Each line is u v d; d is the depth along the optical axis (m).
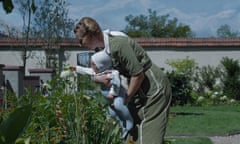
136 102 4.02
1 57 26.84
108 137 4.12
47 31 26.75
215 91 26.83
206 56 27.97
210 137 11.24
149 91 3.97
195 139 10.35
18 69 12.98
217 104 24.42
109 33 3.93
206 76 27.50
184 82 18.59
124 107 3.89
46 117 4.20
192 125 13.17
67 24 26.98
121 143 4.05
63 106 4.30
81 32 3.91
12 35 24.86
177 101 18.77
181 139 10.32
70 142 4.05
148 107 3.96
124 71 3.97
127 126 3.97
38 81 13.35
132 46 3.93
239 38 28.11
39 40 26.72
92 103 4.46
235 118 15.60
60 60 27.06
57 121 4.19
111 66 3.93
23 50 26.61
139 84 3.89
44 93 5.13
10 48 26.78
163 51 28.05
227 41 27.95
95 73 3.96
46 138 4.06
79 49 27.08
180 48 27.98
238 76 26.81
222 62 27.56
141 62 3.98
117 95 3.89
